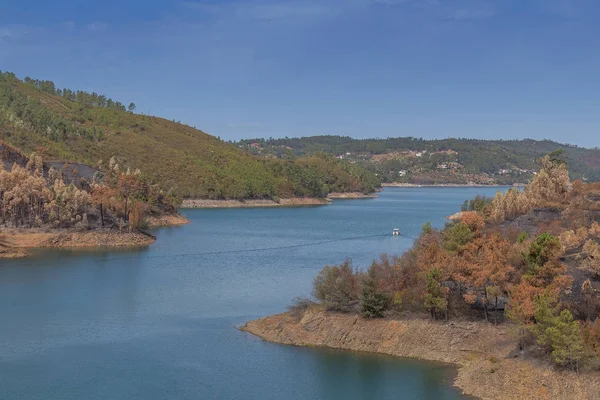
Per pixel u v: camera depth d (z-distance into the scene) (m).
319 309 89.50
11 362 77.00
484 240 97.75
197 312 99.81
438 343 79.81
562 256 96.81
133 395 68.06
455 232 98.81
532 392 65.25
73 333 88.38
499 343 76.81
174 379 72.44
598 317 74.06
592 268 88.56
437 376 73.44
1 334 87.38
